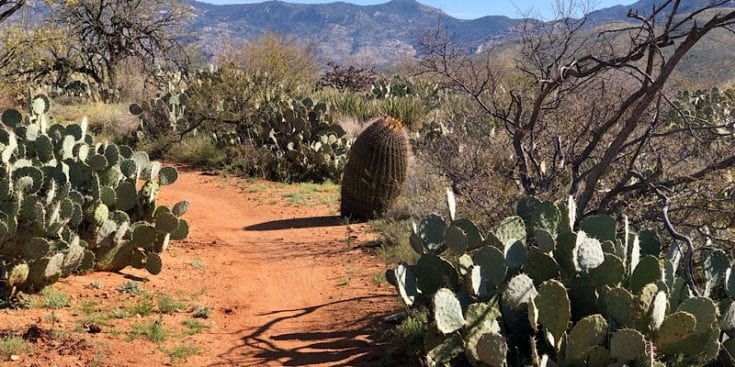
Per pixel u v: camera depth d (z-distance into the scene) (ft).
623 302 13.76
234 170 47.39
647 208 20.17
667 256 16.58
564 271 15.47
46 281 19.11
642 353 12.66
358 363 16.33
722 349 13.96
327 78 90.74
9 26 56.44
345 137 48.55
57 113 65.67
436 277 16.93
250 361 16.47
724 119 44.91
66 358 15.52
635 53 18.61
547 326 13.57
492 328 14.21
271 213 35.96
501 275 15.23
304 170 45.70
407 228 28.40
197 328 18.49
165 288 21.74
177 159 52.13
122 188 23.16
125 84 81.25
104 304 19.44
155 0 86.43
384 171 33.06
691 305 13.46
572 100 24.91
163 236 23.07
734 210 19.35
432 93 66.33
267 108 52.75
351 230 31.27
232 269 24.80
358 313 19.98
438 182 32.96
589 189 19.35
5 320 17.30
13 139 22.70
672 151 21.67
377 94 71.46
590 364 13.33
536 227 16.65
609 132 24.23
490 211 23.20
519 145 23.21
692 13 17.08
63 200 20.35
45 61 62.80
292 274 24.47
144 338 17.26
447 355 14.42
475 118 34.50
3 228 18.99
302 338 18.15
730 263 16.34
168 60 87.35
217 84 54.19
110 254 22.03
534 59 25.34
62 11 76.69
